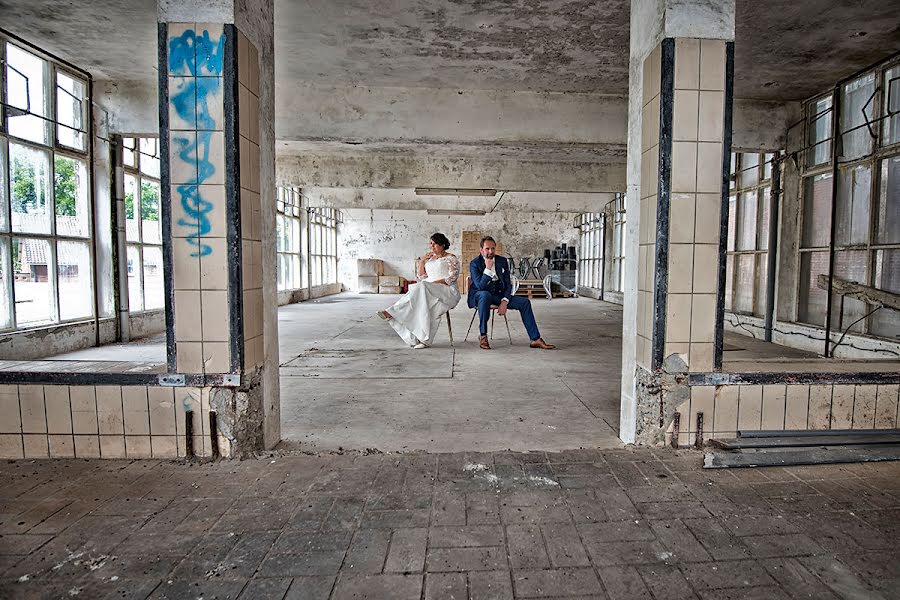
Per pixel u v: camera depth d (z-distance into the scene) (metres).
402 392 3.89
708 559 1.63
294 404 3.54
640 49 2.58
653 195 2.42
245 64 2.36
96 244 6.09
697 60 2.31
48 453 2.44
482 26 4.31
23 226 5.06
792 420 2.54
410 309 5.96
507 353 5.66
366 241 17.69
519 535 1.77
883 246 4.93
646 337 2.52
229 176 2.28
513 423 3.11
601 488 2.12
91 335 5.93
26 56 5.02
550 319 9.44
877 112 5.00
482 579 1.53
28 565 1.60
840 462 2.36
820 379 2.52
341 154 9.30
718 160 2.36
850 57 4.88
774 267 6.47
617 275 13.78
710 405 2.50
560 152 7.61
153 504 1.99
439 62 5.18
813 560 1.62
